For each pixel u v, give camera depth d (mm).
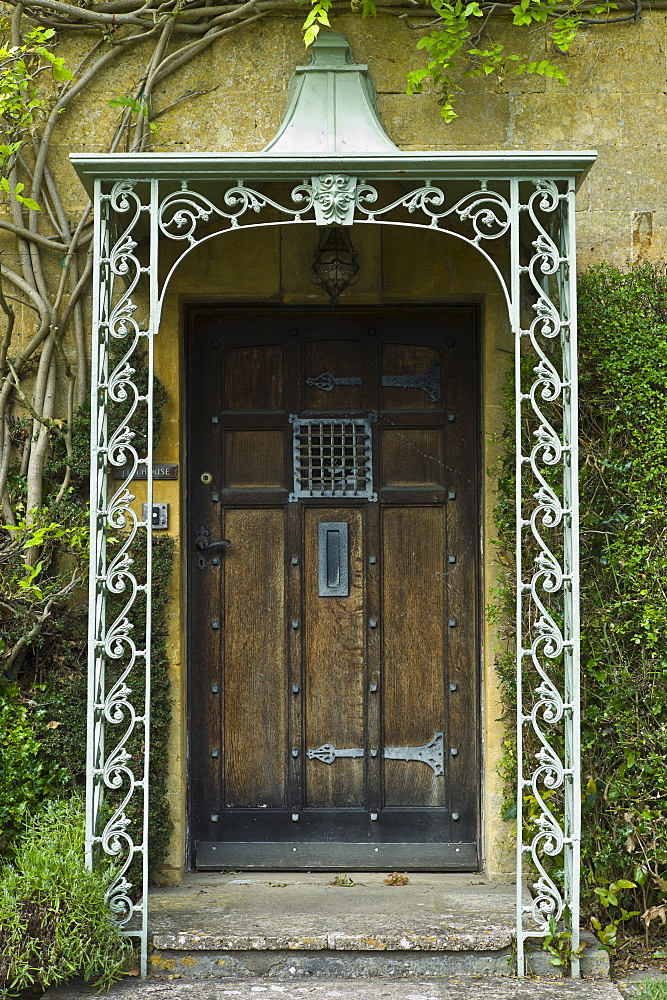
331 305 4801
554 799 4152
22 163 4672
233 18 4656
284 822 4762
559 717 3754
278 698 4812
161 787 4430
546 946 3709
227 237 4645
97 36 4668
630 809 4105
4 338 4613
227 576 4836
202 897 4262
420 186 4227
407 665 4824
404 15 4652
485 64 4512
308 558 4828
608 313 4383
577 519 3756
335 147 3803
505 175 3752
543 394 3822
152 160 3691
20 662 4500
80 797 4047
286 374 4848
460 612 4820
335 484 4836
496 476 4609
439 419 4840
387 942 3750
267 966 3756
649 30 4707
